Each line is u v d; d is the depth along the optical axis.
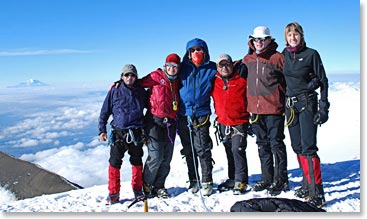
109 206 4.72
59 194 5.41
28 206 4.82
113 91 4.84
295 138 4.48
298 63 4.24
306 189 4.61
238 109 4.88
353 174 5.57
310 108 4.26
